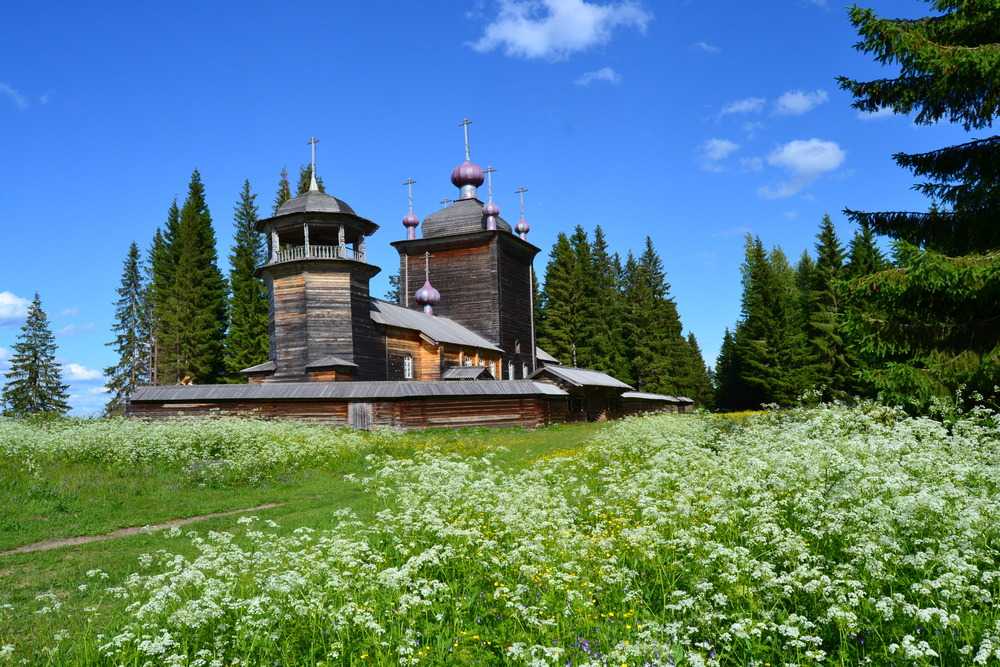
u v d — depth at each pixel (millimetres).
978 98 14883
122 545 12758
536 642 6258
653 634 5848
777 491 8945
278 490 18359
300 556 8266
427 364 47062
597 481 13516
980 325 14531
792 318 63844
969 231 15367
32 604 9336
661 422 22141
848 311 15211
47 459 20484
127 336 68500
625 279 89500
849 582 5871
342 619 6355
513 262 57406
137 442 21812
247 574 8414
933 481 8641
